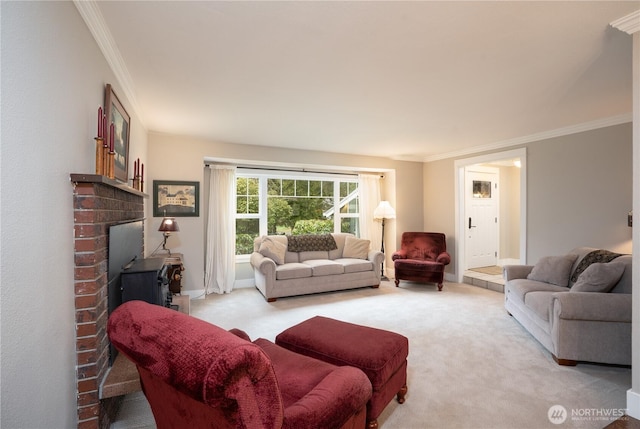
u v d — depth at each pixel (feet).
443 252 17.62
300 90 8.96
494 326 11.02
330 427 3.72
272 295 14.17
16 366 3.30
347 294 15.49
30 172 3.56
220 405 2.32
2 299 3.09
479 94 9.29
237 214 17.47
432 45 6.57
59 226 4.25
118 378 5.27
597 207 12.04
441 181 19.17
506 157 15.24
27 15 3.47
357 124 12.38
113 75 7.01
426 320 11.65
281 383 4.64
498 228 21.68
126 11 5.40
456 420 5.97
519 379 7.46
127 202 7.48
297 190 18.99
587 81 8.39
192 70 7.68
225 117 11.45
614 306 7.76
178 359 2.49
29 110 3.52
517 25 5.87
